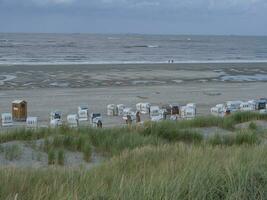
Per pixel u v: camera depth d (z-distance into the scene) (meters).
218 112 54.75
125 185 7.87
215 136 21.94
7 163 16.36
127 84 87.44
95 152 19.20
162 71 116.69
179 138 22.95
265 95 78.06
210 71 120.94
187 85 88.75
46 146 18.95
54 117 49.66
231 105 57.69
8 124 46.41
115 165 12.23
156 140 21.20
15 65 124.31
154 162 12.88
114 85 85.38
